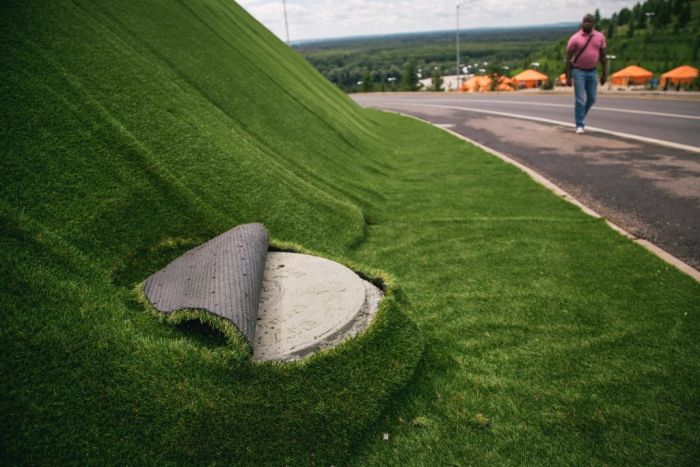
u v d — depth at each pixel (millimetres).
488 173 7211
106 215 2943
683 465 1931
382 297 2973
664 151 8133
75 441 1726
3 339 1921
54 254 2504
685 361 2578
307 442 1992
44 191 2787
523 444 2045
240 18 11945
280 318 2559
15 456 1610
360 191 5809
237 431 1951
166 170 3562
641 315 3066
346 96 16859
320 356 2291
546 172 7250
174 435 1871
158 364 2109
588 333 2885
